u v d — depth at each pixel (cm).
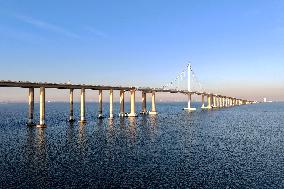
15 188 3359
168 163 4544
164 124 11419
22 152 5456
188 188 3350
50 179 3688
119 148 5881
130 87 15838
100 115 13962
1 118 15475
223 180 3647
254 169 4200
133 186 3419
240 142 6931
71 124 10988
